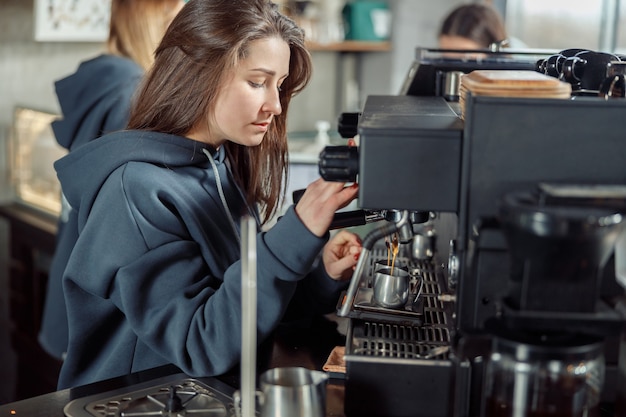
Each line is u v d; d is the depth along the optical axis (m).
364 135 1.23
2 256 3.57
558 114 1.17
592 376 1.12
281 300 1.46
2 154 3.52
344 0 4.34
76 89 2.68
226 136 1.66
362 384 1.29
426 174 1.23
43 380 3.36
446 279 1.66
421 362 1.27
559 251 1.02
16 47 3.48
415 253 1.91
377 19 4.35
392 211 1.47
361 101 4.65
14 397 3.56
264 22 1.59
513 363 1.10
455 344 1.26
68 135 2.73
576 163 1.18
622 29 3.77
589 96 1.40
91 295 1.60
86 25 3.49
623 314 1.08
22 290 3.41
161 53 1.65
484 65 1.90
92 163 1.60
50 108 3.61
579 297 1.06
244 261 1.10
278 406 1.16
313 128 4.62
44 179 3.29
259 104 1.62
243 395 1.12
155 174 1.57
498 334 1.11
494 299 1.21
